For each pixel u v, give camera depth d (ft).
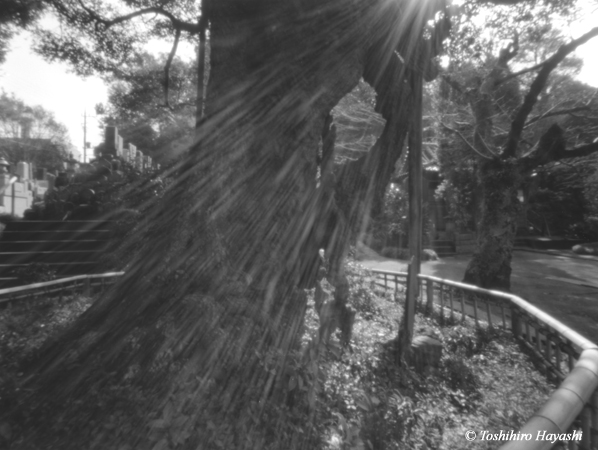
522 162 51.65
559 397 8.09
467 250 88.58
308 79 14.74
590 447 9.37
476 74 55.11
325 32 14.88
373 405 13.84
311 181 15.14
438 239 92.27
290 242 14.11
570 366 17.39
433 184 104.27
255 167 14.21
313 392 11.34
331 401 13.14
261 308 12.91
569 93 61.87
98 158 58.85
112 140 61.21
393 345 21.50
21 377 12.27
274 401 11.08
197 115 21.75
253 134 14.42
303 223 14.79
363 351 19.98
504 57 52.31
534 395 17.71
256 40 14.89
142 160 67.51
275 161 14.37
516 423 14.69
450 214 92.89
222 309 12.19
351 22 15.19
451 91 62.34
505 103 61.72
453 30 35.91
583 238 110.22
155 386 10.62
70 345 13.00
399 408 14.92
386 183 18.62
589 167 69.41
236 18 15.06
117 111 37.81
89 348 12.57
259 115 14.53
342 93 15.69
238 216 13.78
